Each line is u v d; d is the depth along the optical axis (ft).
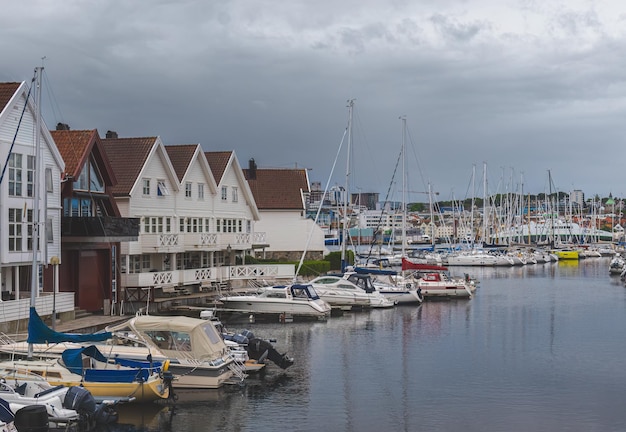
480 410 99.04
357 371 121.60
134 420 92.84
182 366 105.50
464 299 236.43
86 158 153.17
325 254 298.97
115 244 162.09
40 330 99.86
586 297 244.63
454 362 129.70
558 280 325.42
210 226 220.23
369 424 92.38
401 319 185.47
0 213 127.03
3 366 97.81
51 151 141.79
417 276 265.54
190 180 209.97
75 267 153.07
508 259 433.89
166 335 107.04
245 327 168.96
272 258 291.79
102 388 95.61
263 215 291.99
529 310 206.59
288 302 177.99
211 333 109.81
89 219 146.82
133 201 184.03
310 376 117.60
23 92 132.26
